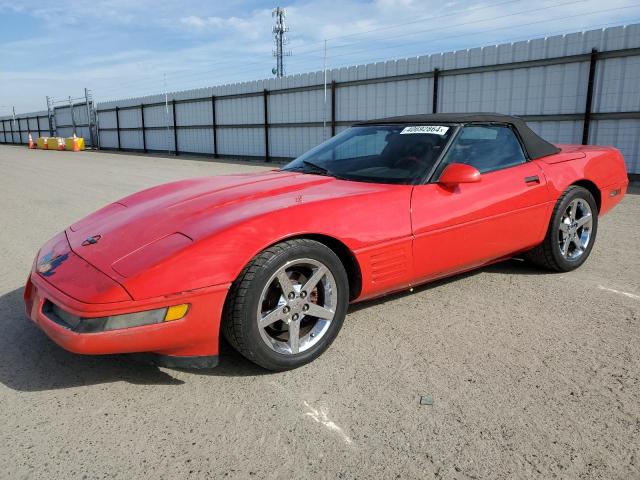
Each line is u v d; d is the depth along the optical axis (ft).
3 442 6.35
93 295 6.71
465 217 9.86
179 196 9.41
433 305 10.69
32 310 7.75
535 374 7.80
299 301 7.91
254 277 7.27
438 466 5.78
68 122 137.28
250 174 11.47
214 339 7.27
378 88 52.24
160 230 7.82
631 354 8.41
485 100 43.01
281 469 5.79
